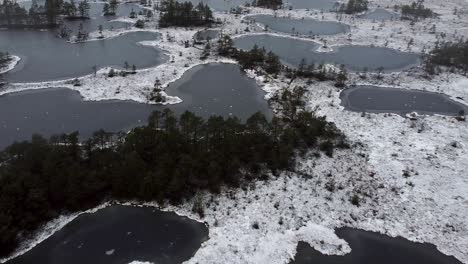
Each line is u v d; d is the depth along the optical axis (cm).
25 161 6438
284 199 6919
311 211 6706
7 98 10012
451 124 9738
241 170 7488
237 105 10150
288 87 11231
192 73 12000
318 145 8412
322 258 5881
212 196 6900
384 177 7600
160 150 6969
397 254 6000
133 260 5709
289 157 7775
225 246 5956
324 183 7356
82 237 6050
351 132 9094
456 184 7481
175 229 6266
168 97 10238
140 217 6488
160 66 12262
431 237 6312
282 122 9212
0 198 5838
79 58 12744
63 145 6994
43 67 11925
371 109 10369
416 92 11556
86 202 6638
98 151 7088
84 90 10488
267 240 6103
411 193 7212
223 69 12425
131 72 11656
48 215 6253
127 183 6694
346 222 6556
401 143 8769
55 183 6291
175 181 6644
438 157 8300
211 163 6956
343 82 11744
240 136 7481
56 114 9369
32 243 5884
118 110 9631
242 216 6525
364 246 6122
